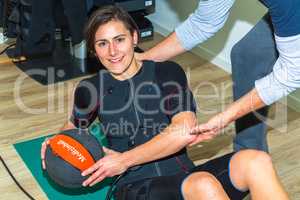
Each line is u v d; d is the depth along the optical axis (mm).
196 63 3172
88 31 1606
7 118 2535
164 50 1876
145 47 3312
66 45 3105
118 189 1644
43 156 1699
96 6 2795
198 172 1520
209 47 3166
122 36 1591
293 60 1450
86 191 2010
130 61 1646
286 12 1399
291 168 2240
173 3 3336
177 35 1879
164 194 1520
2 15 2883
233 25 2930
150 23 3354
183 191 1479
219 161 1555
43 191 2045
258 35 1836
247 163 1449
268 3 1431
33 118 2545
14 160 2230
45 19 2678
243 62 1891
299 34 1414
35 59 3064
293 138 2459
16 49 2986
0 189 2064
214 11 1779
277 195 1408
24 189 2061
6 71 2961
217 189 1418
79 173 1604
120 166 1608
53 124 2504
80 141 1632
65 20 2838
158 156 1604
